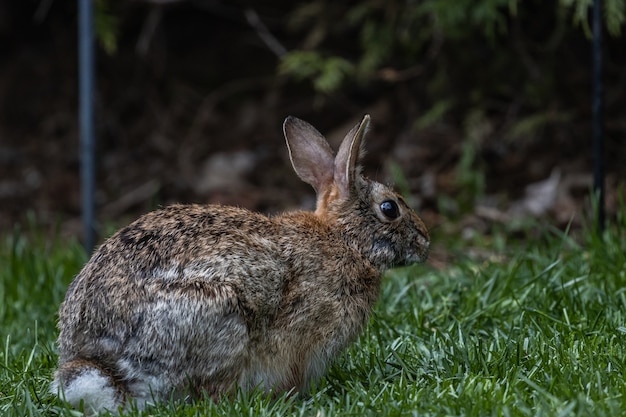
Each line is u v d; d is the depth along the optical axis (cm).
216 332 655
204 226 695
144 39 1585
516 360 698
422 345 765
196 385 658
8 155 1691
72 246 1136
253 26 1634
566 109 1470
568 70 1480
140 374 652
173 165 1628
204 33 1766
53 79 1789
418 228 797
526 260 945
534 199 1345
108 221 1377
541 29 1479
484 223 1302
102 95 1738
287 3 1680
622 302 839
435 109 1462
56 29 1792
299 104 1672
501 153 1472
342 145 777
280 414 633
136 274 663
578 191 1356
